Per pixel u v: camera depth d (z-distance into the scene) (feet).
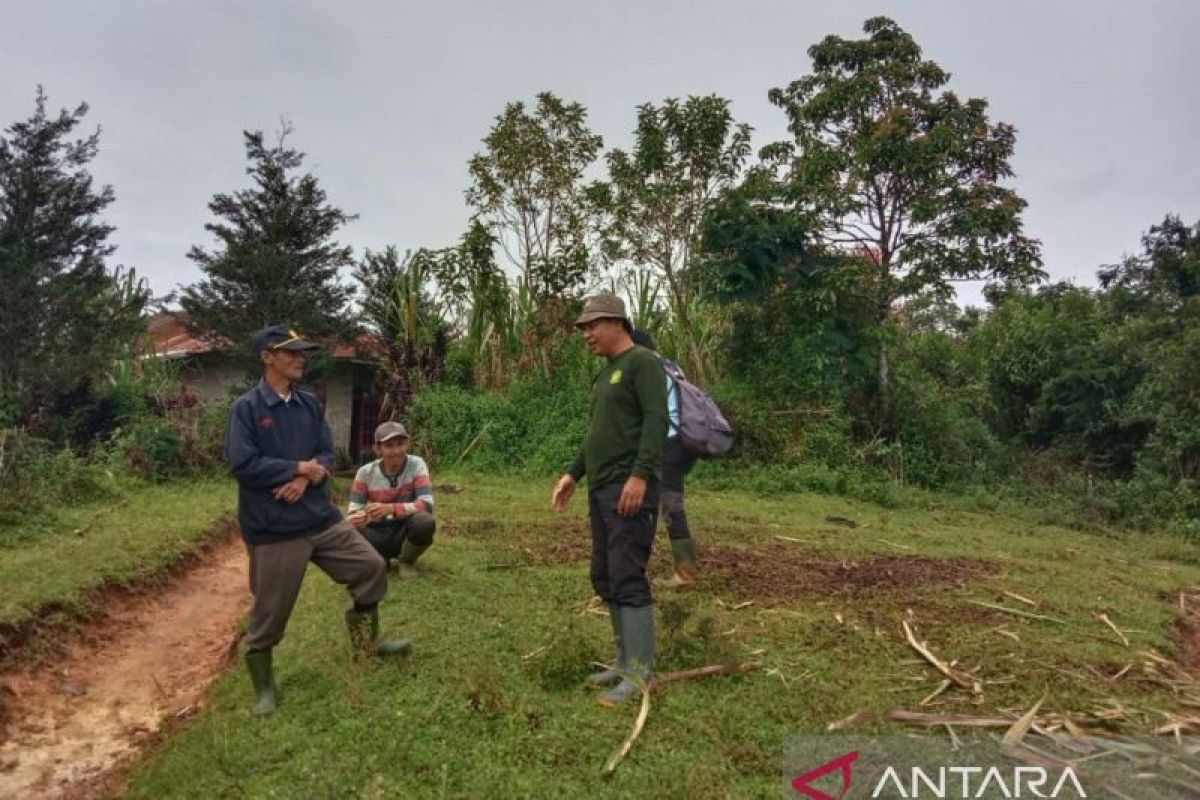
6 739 13.80
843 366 42.57
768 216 43.24
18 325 46.98
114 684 16.31
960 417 46.73
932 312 73.10
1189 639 18.25
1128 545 30.91
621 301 13.24
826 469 38.78
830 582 20.20
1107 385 50.72
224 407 45.21
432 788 10.08
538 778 10.17
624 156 44.70
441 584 19.27
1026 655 15.01
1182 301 67.41
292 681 13.85
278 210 61.57
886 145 42.34
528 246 48.98
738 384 43.52
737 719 11.73
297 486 12.77
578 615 16.72
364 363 64.18
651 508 12.81
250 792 10.49
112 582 20.29
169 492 35.27
